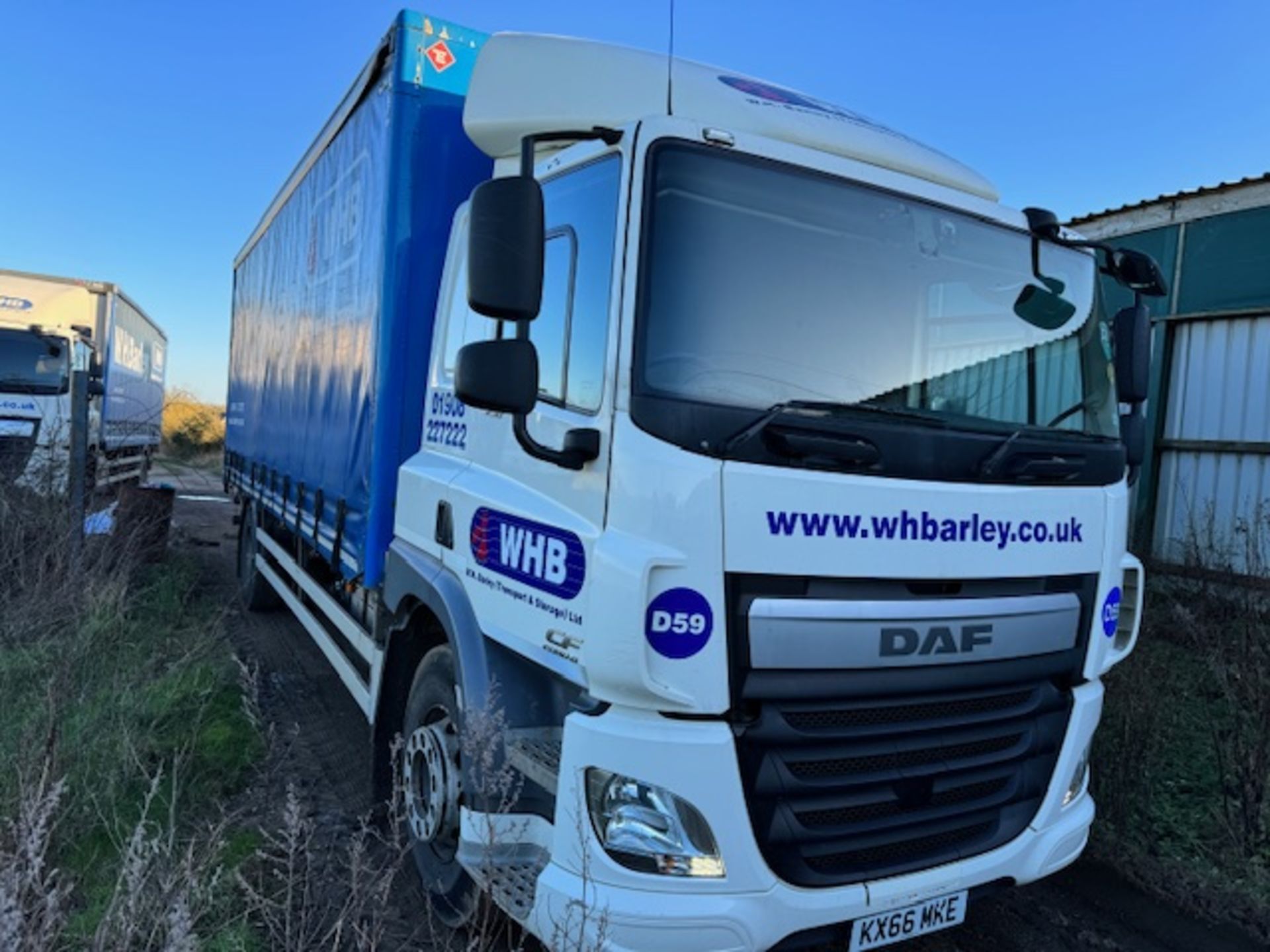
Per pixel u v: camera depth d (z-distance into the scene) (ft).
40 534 19.84
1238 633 14.19
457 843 10.33
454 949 10.25
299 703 18.63
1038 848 9.29
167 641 20.27
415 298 12.64
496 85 10.35
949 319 9.70
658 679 7.35
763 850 7.64
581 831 7.54
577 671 7.96
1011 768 9.12
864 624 7.89
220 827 9.95
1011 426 9.84
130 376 60.59
